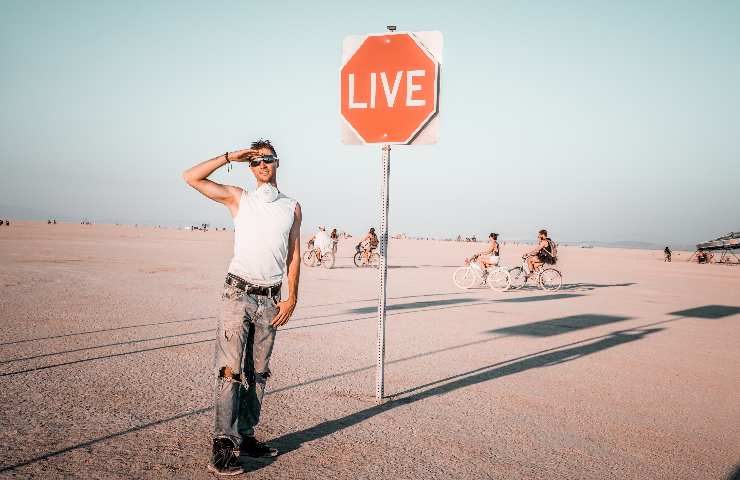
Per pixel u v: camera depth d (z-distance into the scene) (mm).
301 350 6391
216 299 10352
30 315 7750
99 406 4027
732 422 4438
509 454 3514
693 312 11891
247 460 3207
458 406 4504
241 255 3074
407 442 3629
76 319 7617
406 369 5723
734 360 6930
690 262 51531
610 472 3312
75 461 3068
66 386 4484
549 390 5152
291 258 3248
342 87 4566
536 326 9055
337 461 3252
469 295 13859
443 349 6852
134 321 7668
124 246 31094
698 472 3387
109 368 5113
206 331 7129
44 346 5875
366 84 4504
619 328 9195
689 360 6816
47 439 3363
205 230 120750
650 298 14719
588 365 6305
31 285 11242
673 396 5145
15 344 5910
